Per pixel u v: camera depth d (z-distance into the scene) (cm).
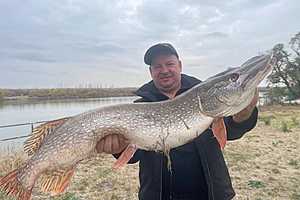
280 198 244
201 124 99
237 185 275
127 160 98
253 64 96
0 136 709
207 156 103
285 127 670
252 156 400
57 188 98
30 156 99
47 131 99
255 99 96
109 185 280
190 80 115
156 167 104
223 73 100
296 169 334
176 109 99
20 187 98
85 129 97
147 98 112
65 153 97
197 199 106
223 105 96
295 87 1828
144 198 106
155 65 109
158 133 98
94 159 377
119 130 98
